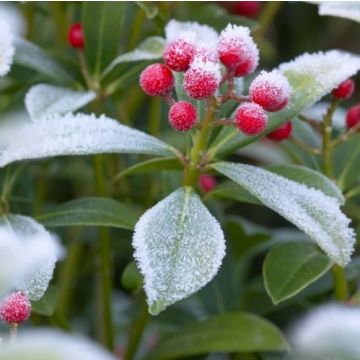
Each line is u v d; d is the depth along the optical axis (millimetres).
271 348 493
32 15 613
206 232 432
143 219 434
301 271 478
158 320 561
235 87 473
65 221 485
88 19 526
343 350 414
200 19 578
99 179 544
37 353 344
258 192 441
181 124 443
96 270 634
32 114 483
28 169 575
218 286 561
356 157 518
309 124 520
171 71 451
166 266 422
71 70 542
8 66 463
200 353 530
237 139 466
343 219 446
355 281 545
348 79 494
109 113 569
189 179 464
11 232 465
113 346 550
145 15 557
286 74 477
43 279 427
